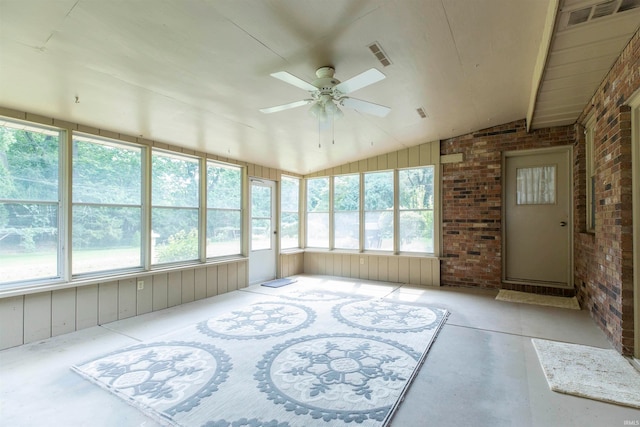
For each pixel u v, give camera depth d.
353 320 3.74
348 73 2.98
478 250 5.41
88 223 3.67
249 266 5.78
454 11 2.27
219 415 1.97
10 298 3.02
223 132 4.21
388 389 2.26
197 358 2.75
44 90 2.80
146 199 4.21
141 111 3.39
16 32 2.05
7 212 3.08
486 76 3.38
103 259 3.79
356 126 4.55
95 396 2.18
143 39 2.25
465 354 2.84
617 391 2.21
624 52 2.67
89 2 1.86
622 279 2.77
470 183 5.48
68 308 3.41
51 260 3.36
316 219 7.04
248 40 2.37
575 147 4.63
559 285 4.93
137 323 3.70
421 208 5.91
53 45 2.21
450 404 2.10
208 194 5.12
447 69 3.14
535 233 5.09
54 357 2.79
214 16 2.08
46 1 1.83
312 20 2.21
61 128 3.41
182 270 4.57
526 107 4.52
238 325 3.59
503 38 2.67
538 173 5.08
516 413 2.00
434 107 4.15
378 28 2.37
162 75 2.74
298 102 2.91
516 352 2.88
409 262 5.90
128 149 4.09
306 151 5.47
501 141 5.22
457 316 3.91
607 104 3.12
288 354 2.83
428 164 5.78
